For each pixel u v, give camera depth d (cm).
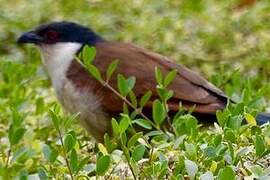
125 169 969
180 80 1211
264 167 933
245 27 1808
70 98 1266
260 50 1709
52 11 1905
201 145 949
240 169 912
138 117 1221
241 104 1020
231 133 969
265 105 1323
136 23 1836
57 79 1288
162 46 1748
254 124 995
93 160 1095
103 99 1232
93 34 1319
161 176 898
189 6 1931
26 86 1490
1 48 1825
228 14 1892
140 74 1229
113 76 1233
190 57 1714
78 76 1256
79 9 1931
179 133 1034
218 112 1012
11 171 1034
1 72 1609
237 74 1383
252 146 966
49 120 1249
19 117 1101
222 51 1734
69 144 912
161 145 978
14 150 1115
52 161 930
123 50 1266
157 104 1037
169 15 1880
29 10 1905
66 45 1309
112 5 1934
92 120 1254
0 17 1884
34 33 1336
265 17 1847
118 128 933
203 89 1210
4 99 1377
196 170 862
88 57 1116
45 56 1323
